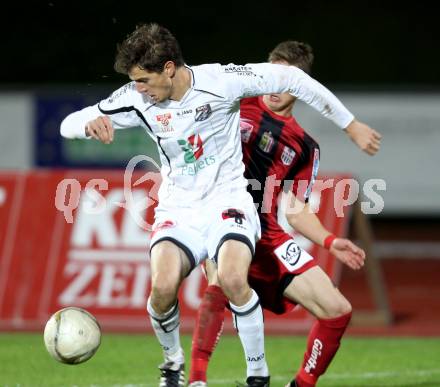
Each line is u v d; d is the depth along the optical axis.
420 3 75.81
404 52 74.69
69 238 35.88
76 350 19.70
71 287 35.62
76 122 20.69
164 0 73.19
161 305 19.61
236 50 73.81
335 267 34.31
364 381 25.73
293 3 75.62
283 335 34.00
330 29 75.12
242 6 74.75
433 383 25.41
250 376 20.64
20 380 25.81
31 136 59.69
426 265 53.41
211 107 20.05
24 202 36.47
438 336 34.53
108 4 64.06
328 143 59.56
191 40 73.81
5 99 59.91
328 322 21.56
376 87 60.53
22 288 35.94
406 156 60.31
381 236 63.62
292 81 20.20
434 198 60.53
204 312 21.61
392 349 31.39
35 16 70.81
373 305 41.47
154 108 20.17
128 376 26.50
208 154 20.36
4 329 34.88
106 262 35.53
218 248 19.73
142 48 19.08
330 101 20.17
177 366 20.95
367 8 76.06
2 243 36.31
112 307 35.25
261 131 22.47
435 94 60.25
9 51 71.44
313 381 22.12
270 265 22.05
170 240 19.88
